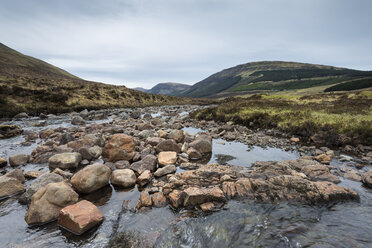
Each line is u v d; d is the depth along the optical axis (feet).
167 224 17.92
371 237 15.14
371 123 46.19
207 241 15.75
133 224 18.11
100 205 21.40
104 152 35.45
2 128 57.67
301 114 65.31
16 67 290.97
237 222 17.65
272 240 15.38
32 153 38.22
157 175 28.55
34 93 128.16
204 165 32.42
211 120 87.56
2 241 16.29
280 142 47.21
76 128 64.54
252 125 69.41
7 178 23.88
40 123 74.95
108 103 165.78
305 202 19.95
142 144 43.96
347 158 34.24
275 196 20.89
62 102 130.62
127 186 25.58
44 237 16.74
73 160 32.07
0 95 110.22
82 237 16.65
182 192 21.24
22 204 21.75
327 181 24.04
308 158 34.24
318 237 15.42
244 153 39.75
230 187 22.74
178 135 46.09
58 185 20.68
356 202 20.03
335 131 46.21
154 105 216.74
